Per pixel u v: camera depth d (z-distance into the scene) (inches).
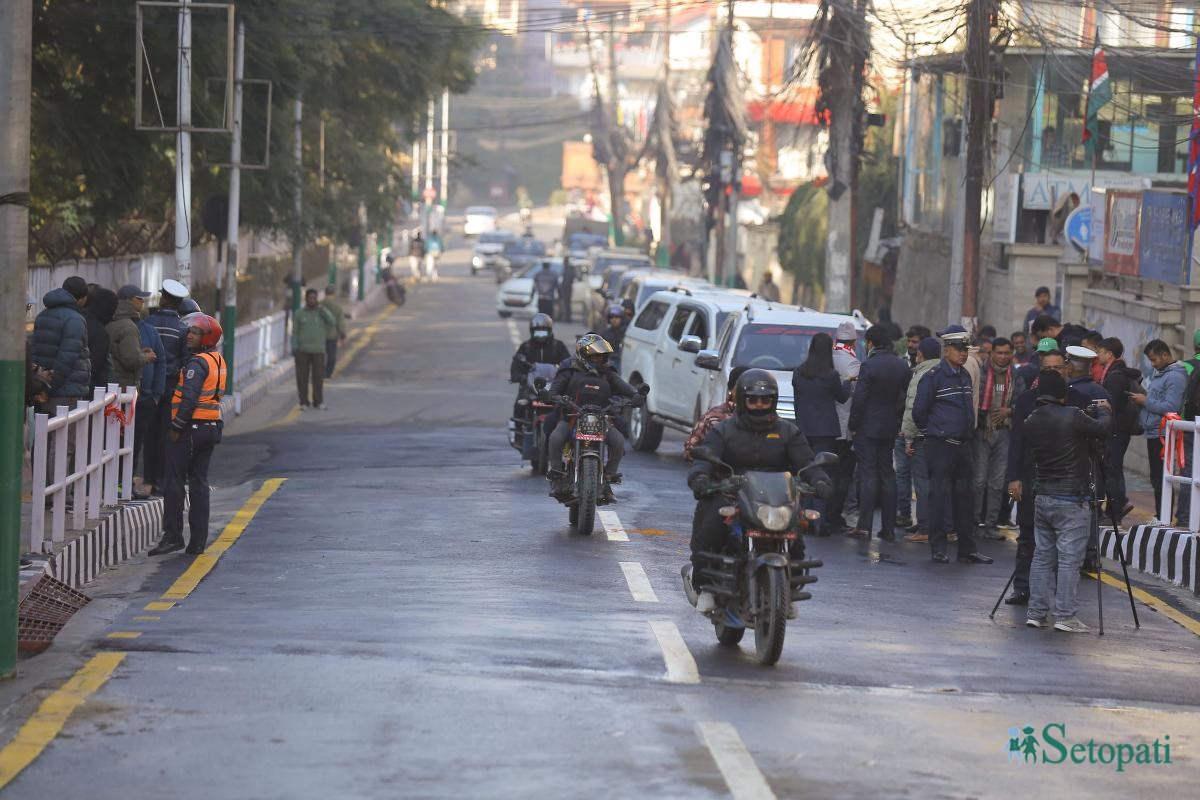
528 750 633.6
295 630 876.6
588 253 6107.3
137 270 2709.2
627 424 2135.8
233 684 737.0
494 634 876.6
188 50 2091.5
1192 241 1907.0
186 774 592.4
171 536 1184.2
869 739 684.1
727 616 853.2
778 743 664.4
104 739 639.1
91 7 2091.5
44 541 1004.6
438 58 3917.3
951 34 2340.1
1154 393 1441.9
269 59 2630.4
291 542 1236.5
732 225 4421.8
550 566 1131.9
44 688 725.3
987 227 2999.5
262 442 2057.1
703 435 1028.5
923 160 3614.7
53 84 2164.1
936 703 772.6
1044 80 2780.5
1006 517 1523.1
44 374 1010.7
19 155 761.6
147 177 2389.3
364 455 1897.1
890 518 1389.0
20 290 763.4
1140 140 2878.9
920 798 594.9
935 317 3388.3
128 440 1262.3
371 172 4092.0
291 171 2925.7
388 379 3221.0
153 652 807.7
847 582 1158.3
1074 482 1013.2
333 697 714.8
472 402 2775.6
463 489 1576.0
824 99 2667.3
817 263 4264.3
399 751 627.8
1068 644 971.3
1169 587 1235.9
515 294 4958.2
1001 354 1402.6
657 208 7844.5
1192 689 853.2
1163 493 1323.8
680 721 693.9
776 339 1780.3
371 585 1042.1
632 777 598.5
